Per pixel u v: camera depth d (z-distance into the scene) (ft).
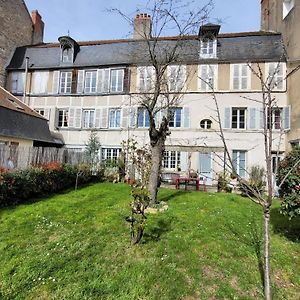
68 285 16.51
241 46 67.21
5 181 30.86
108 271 17.67
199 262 18.47
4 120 52.24
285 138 60.18
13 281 16.96
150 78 57.31
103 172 57.52
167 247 20.27
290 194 20.43
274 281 17.11
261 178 52.90
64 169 44.09
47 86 75.31
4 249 20.27
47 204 31.89
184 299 15.43
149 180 31.68
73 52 75.15
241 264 18.51
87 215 27.71
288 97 61.05
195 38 49.19
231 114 65.00
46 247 20.63
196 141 65.21
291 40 60.95
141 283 16.49
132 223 20.98
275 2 71.36
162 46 64.28
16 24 79.97
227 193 44.93
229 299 15.44
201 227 24.22
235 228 24.54
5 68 75.97
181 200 35.91
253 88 64.23
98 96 72.54
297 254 20.27
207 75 66.39
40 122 63.05
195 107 66.18
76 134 72.38
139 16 53.31
